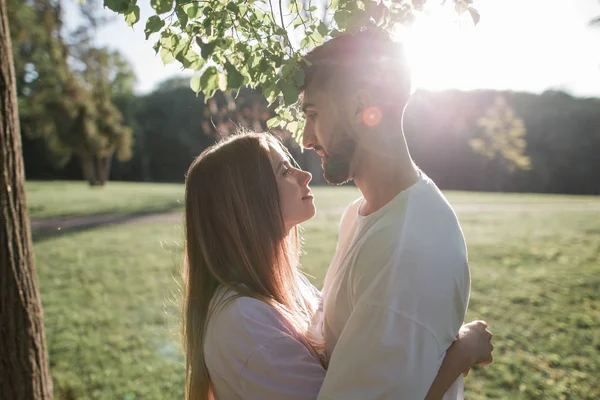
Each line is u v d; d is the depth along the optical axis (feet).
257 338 4.17
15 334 7.23
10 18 55.11
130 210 54.49
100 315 19.70
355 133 4.37
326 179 4.68
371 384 3.63
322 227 40.78
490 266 26.99
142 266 27.76
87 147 92.63
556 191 100.27
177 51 5.39
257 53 5.24
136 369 14.87
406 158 4.46
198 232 4.89
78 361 15.47
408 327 3.65
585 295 21.24
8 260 7.14
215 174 4.87
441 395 3.92
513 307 19.86
